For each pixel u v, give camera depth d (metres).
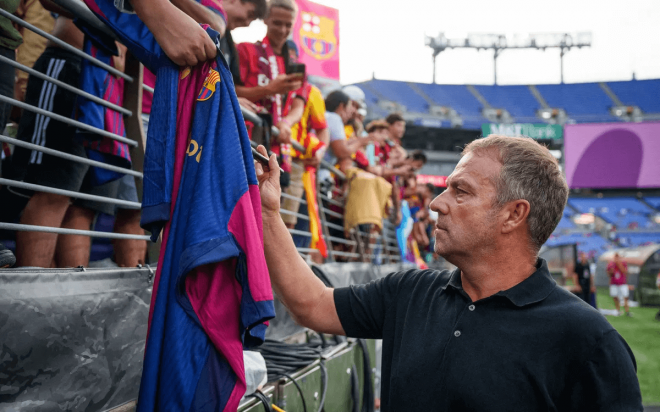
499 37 30.75
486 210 1.18
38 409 1.02
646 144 28.08
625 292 12.78
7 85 1.52
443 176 26.05
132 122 1.65
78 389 1.12
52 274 1.07
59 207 1.61
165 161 1.05
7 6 1.46
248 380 1.56
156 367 0.94
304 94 3.66
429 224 10.77
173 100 1.09
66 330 1.09
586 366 1.03
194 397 0.93
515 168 1.17
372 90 27.11
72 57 1.70
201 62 1.13
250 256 0.99
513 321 1.11
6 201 1.97
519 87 29.62
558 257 14.66
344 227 4.70
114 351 1.23
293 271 1.33
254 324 0.99
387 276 1.45
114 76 1.61
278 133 2.97
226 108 1.08
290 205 3.62
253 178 1.09
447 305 1.23
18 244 1.57
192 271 1.01
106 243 2.56
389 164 7.14
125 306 1.27
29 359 1.01
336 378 2.40
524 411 1.05
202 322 0.97
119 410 1.24
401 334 1.29
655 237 29.80
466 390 1.08
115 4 1.08
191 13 1.40
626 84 30.27
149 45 1.14
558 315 1.09
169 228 1.03
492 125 28.09
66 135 1.64
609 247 30.03
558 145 29.39
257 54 3.21
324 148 3.82
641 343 8.25
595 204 30.89
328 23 6.62
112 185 1.90
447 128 27.66
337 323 1.40
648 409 4.63
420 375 1.16
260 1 2.73
